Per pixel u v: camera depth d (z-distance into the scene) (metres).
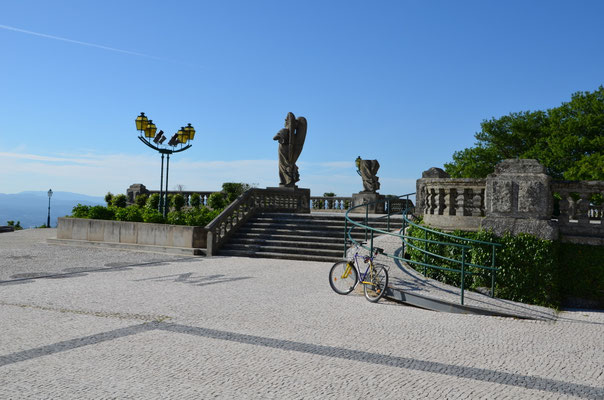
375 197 30.53
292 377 5.07
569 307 10.54
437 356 6.01
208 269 13.28
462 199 11.61
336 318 7.92
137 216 19.05
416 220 14.45
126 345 6.07
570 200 17.89
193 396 4.48
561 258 10.62
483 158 43.97
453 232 11.28
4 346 5.92
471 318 8.45
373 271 9.66
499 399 4.64
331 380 5.01
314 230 17.53
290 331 6.99
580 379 5.32
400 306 9.20
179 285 10.66
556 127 39.94
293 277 12.09
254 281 11.39
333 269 10.32
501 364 5.78
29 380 4.79
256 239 17.20
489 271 10.59
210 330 6.92
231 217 17.80
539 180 10.37
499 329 7.68
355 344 6.42
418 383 5.00
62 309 8.02
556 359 6.07
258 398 4.48
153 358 5.58
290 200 23.00
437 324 7.82
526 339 7.09
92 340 6.25
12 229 28.08
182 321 7.40
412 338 6.85
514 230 10.52
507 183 10.57
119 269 13.07
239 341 6.40
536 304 10.12
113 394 4.47
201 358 5.63
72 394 4.44
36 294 9.28
